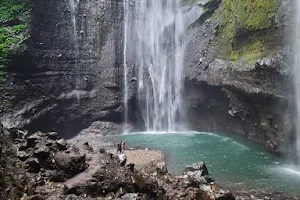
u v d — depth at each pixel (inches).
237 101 920.9
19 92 960.9
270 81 753.0
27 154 485.1
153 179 498.9
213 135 1084.5
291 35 697.6
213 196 502.6
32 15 1043.9
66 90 1104.2
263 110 807.7
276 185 591.8
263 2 799.7
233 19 951.0
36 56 1032.8
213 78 1012.5
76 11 1198.9
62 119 1071.0
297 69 672.4
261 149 855.7
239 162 754.8
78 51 1171.3
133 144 960.3
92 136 1088.8
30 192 402.0
